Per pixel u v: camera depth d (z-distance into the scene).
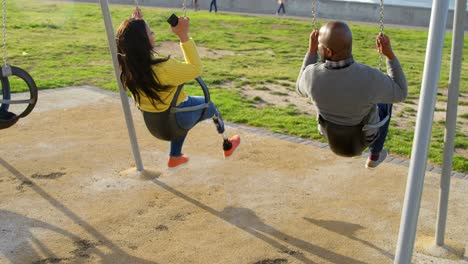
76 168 6.03
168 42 16.77
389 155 6.68
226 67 13.23
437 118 8.91
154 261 4.12
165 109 3.87
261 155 6.55
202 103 4.12
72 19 22.12
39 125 7.62
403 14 28.38
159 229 4.64
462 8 3.89
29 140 6.95
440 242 4.38
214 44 17.14
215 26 21.69
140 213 4.94
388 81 3.37
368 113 3.44
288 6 30.83
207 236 4.52
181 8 31.77
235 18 25.19
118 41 3.76
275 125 7.94
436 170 6.14
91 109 8.53
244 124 8.05
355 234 4.58
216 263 4.09
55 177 5.76
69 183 5.61
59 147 6.71
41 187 5.49
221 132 4.50
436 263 4.18
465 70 14.25
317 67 3.45
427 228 4.73
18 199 5.19
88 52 14.75
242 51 16.17
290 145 6.98
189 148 6.76
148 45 3.73
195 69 3.85
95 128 7.55
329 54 3.35
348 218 4.88
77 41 16.61
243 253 4.25
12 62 12.81
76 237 4.48
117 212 4.96
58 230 4.59
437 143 7.30
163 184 5.62
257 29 21.55
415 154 2.99
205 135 7.32
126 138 7.15
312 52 3.73
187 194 5.38
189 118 4.03
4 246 4.30
